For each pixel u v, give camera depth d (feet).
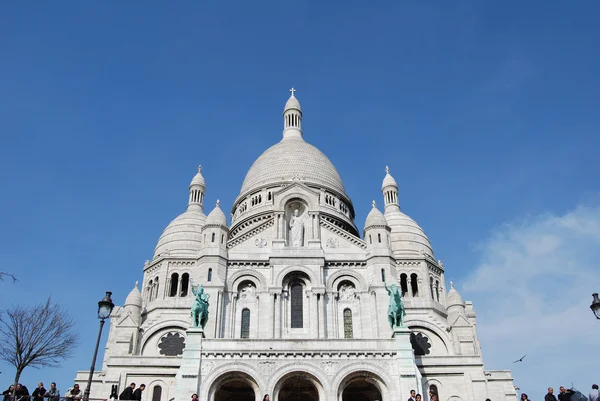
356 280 220.02
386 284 215.10
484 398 218.18
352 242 230.68
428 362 224.94
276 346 181.47
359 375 178.91
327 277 219.61
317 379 177.06
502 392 223.10
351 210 314.14
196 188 317.01
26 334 155.33
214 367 177.99
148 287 271.49
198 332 183.42
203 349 180.65
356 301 216.74
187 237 284.00
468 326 245.24
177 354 245.45
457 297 259.39
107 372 220.84
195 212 302.04
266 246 227.61
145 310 260.21
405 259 266.98
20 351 153.48
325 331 208.13
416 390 174.70
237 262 221.66
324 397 174.50
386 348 181.78
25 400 128.98
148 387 220.02
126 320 243.19
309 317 211.00
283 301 213.66
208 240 223.30
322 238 231.09
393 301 190.80
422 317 251.60
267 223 232.73
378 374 177.88
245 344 181.78
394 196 315.37
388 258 221.05
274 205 234.38
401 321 187.73
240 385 190.19
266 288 216.95
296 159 317.42
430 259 273.95
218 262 218.59
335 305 215.10
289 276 219.00
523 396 137.49
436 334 249.34
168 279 264.93
